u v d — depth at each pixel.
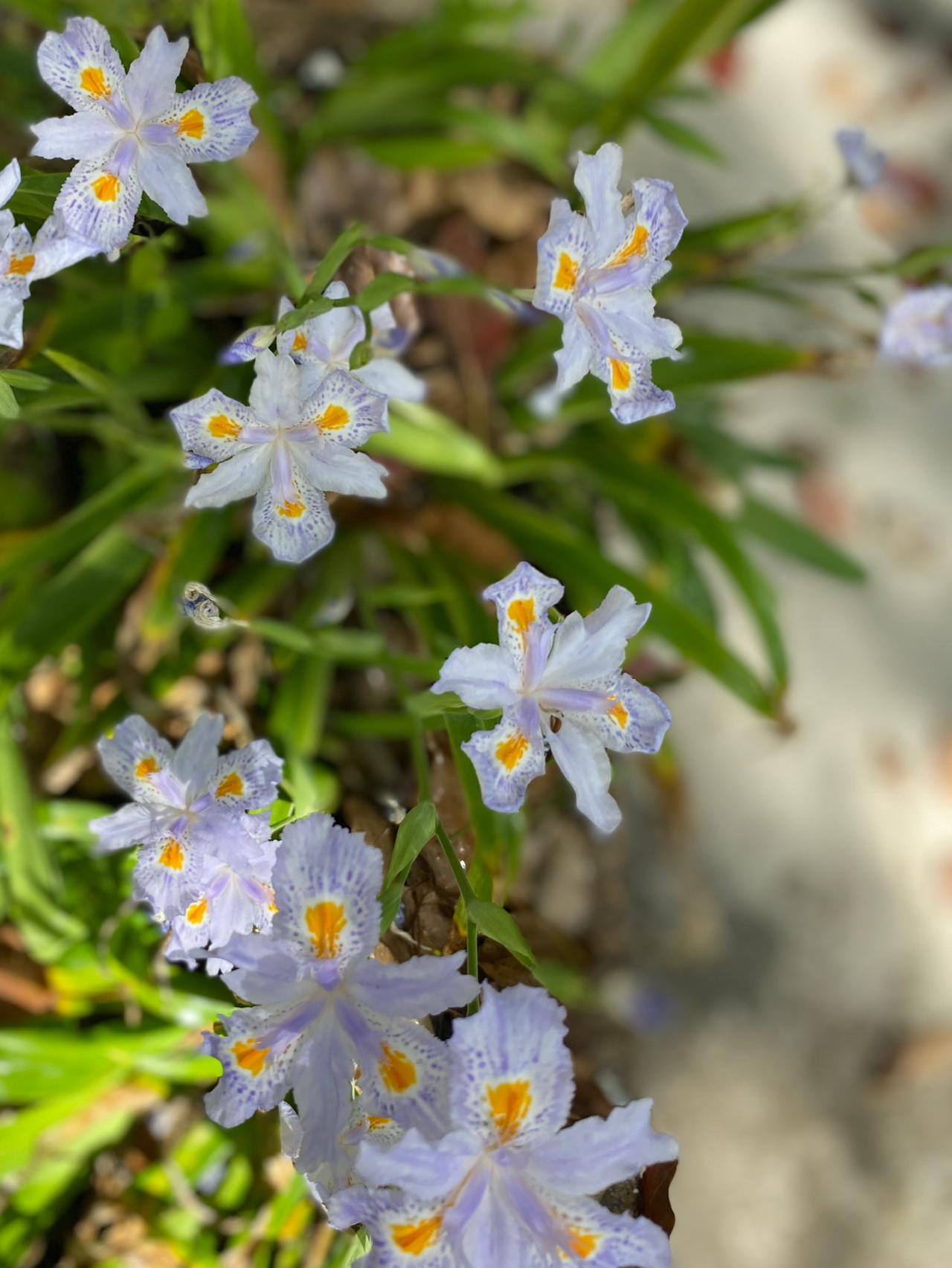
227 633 0.38
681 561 0.43
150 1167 0.36
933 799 0.55
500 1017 0.19
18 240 0.21
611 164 0.20
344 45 0.51
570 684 0.21
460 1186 0.19
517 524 0.40
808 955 0.52
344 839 0.20
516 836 0.32
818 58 0.63
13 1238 0.34
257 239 0.37
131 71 0.20
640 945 0.49
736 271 0.39
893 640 0.57
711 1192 0.49
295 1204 0.31
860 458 0.58
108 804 0.38
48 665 0.39
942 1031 0.52
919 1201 0.50
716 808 0.53
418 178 0.47
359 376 0.25
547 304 0.20
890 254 0.60
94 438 0.41
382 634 0.39
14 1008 0.34
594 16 0.58
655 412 0.22
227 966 0.22
